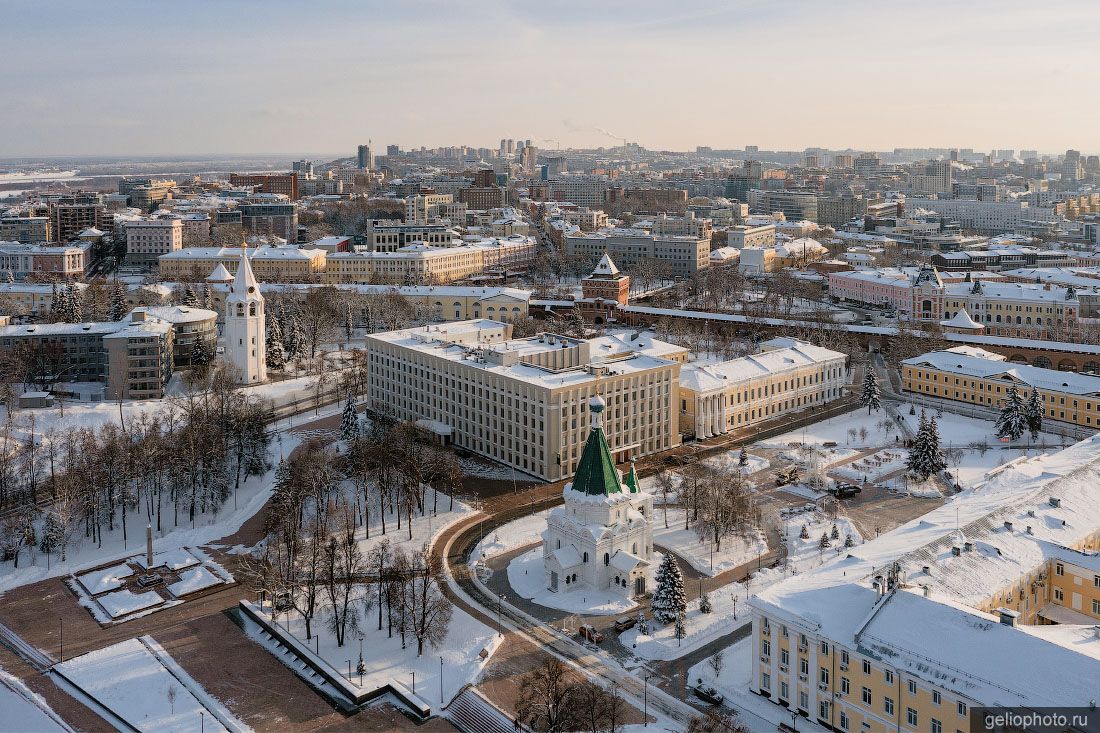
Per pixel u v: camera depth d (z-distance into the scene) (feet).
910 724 438.81
